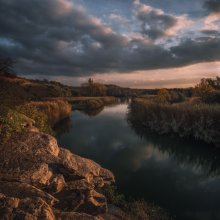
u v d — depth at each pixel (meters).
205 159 17.61
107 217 8.11
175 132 24.19
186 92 59.94
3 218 5.05
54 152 9.02
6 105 10.89
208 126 20.23
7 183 6.71
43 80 93.31
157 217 9.48
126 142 22.81
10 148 8.49
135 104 35.09
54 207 7.16
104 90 120.75
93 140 23.72
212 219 9.77
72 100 71.75
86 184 8.27
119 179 13.83
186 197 11.70
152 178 14.08
